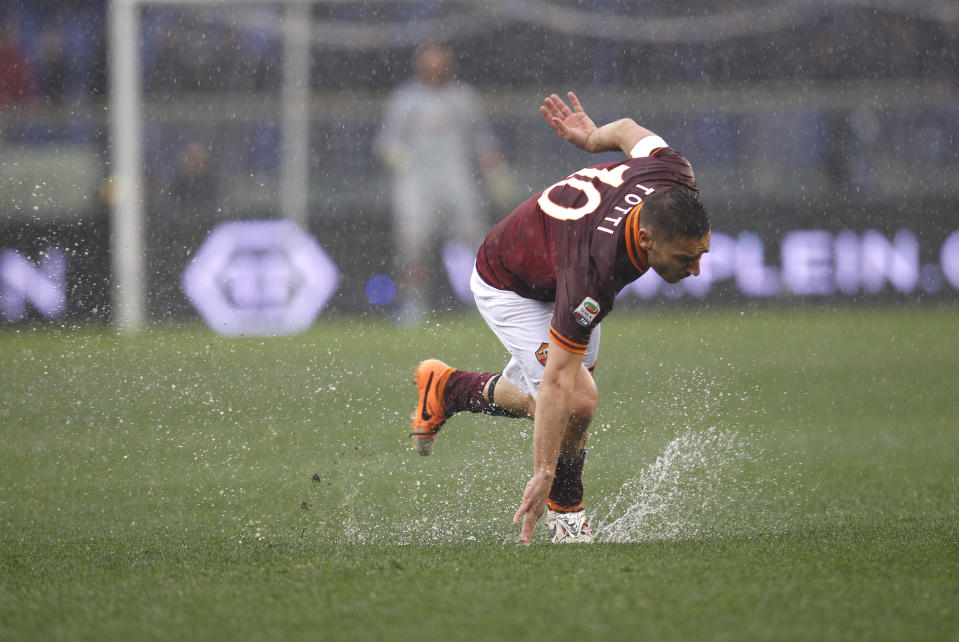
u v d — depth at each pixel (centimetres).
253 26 4412
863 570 944
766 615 801
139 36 4384
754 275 4253
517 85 4747
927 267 4288
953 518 1259
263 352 2984
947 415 2109
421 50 4772
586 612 810
